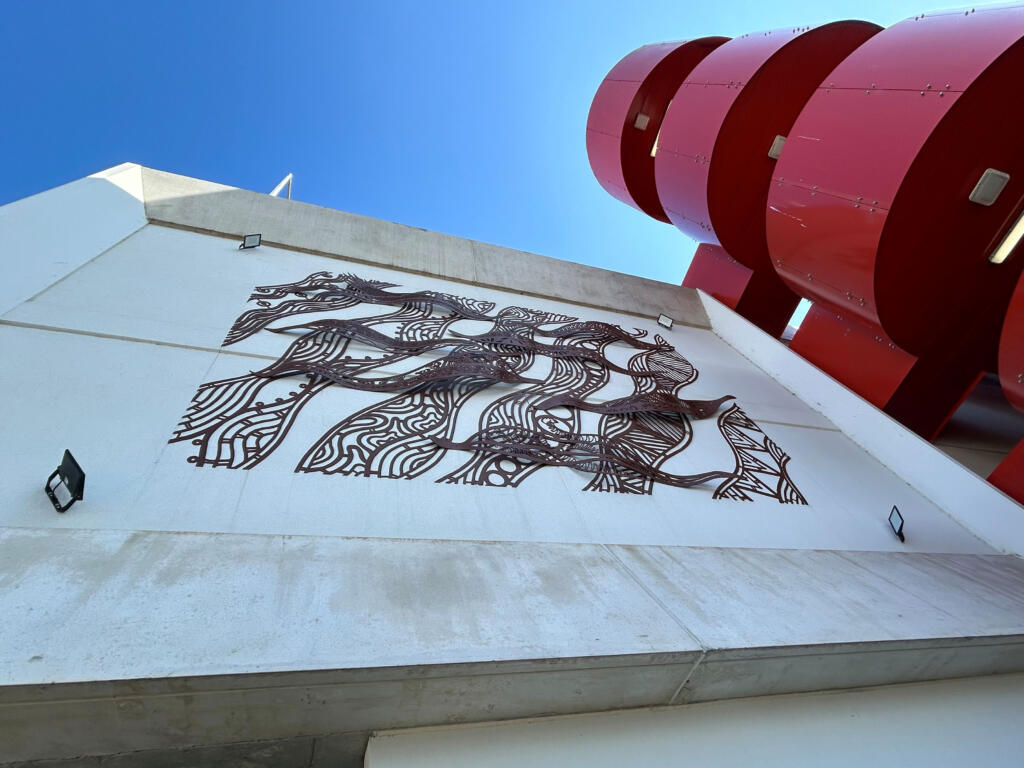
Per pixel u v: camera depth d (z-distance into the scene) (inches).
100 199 162.6
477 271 220.5
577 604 73.5
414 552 78.3
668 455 136.3
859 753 80.4
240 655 52.2
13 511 72.0
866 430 175.6
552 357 169.2
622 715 75.0
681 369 193.5
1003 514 138.4
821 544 120.2
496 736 68.7
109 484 81.5
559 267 242.1
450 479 105.6
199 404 104.9
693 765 72.1
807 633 78.2
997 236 164.1
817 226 176.6
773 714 81.9
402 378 132.2
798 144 185.5
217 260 167.2
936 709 91.1
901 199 151.0
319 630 57.7
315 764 64.9
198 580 61.5
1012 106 142.3
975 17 147.6
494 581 74.8
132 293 133.7
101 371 104.5
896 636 83.1
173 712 52.4
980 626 92.9
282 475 94.1
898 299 167.2
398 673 56.7
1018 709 95.7
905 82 155.1
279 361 125.1
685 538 109.0
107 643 50.1
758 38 239.5
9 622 49.8
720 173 234.2
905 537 132.2
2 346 101.4
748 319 265.1
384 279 194.7
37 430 86.9
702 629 73.7
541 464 118.1
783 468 147.2
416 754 64.7
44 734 50.9
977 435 217.9
